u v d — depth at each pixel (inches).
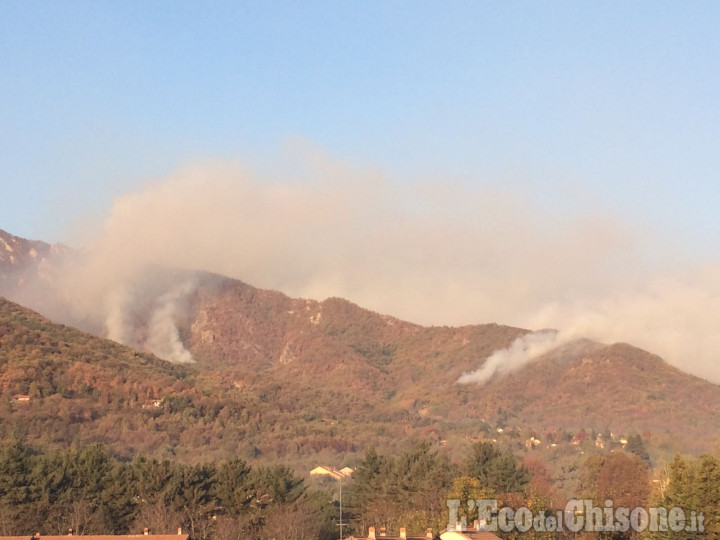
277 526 3937.0
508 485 4658.0
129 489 4163.4
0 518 3818.9
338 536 4247.0
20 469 4069.9
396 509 4598.9
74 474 4207.7
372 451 5182.1
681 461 3410.4
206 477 4434.1
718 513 3181.6
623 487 5078.7
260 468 4658.0
